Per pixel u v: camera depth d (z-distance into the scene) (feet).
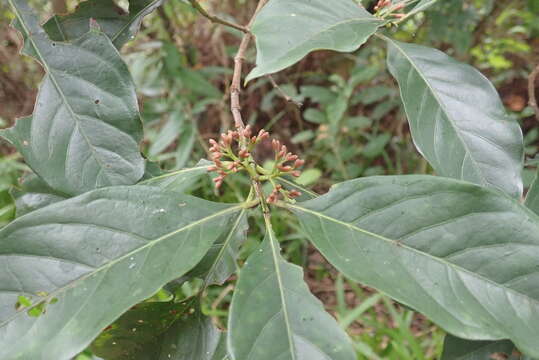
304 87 3.41
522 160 1.03
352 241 0.88
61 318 0.83
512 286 0.81
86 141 1.08
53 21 1.25
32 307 0.85
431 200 0.89
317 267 3.51
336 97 3.37
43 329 0.82
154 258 0.89
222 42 3.48
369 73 3.11
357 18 0.94
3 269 0.87
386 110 3.40
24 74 3.78
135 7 1.31
